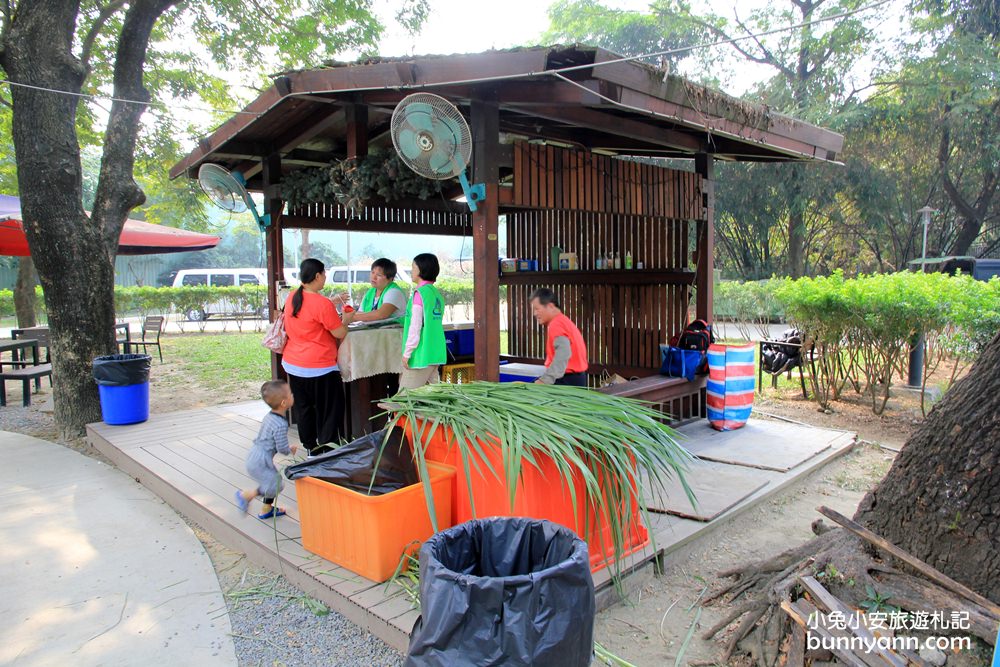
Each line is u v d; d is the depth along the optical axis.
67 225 6.20
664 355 6.26
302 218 6.56
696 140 6.04
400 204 7.20
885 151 20.17
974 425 2.40
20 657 2.69
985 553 2.29
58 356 6.35
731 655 2.65
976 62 17.66
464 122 3.93
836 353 7.18
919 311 6.16
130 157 6.73
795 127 5.53
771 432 5.88
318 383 4.71
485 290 4.23
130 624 2.93
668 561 3.44
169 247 11.42
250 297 19.42
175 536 3.92
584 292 7.54
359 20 11.62
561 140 6.20
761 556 3.61
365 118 4.74
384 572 2.99
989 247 22.73
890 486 2.65
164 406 7.92
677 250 6.57
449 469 3.22
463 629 1.55
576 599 1.62
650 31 22.58
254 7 11.09
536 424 2.84
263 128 5.64
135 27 6.52
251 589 3.23
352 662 2.62
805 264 24.89
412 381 4.45
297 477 3.19
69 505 4.46
